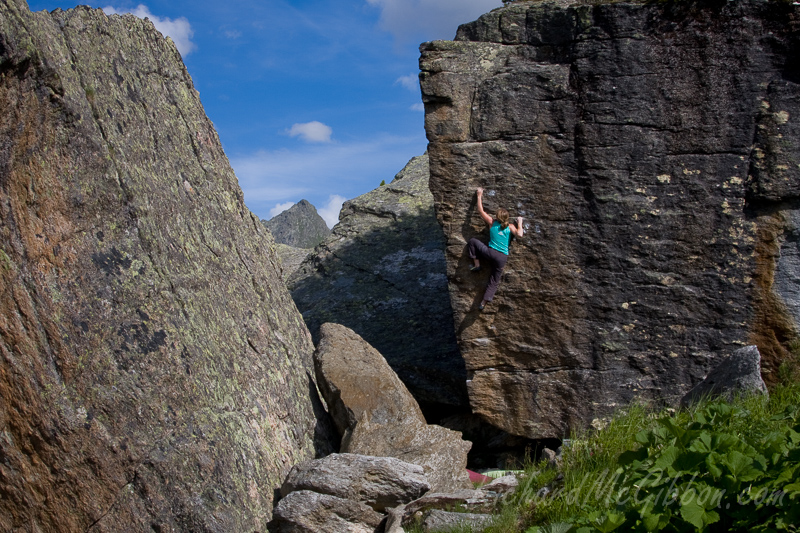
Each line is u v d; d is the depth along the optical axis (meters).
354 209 17.23
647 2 7.85
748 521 3.87
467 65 8.26
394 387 8.05
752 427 5.49
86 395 6.19
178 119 8.41
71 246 6.36
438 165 8.33
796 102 7.58
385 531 5.90
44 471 6.21
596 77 7.97
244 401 7.40
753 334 7.89
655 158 7.94
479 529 5.20
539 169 8.16
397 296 13.35
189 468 6.44
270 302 8.98
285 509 6.25
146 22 8.34
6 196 6.04
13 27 5.77
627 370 8.20
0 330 6.05
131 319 6.57
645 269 8.06
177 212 7.67
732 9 7.65
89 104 6.71
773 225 7.75
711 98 7.79
